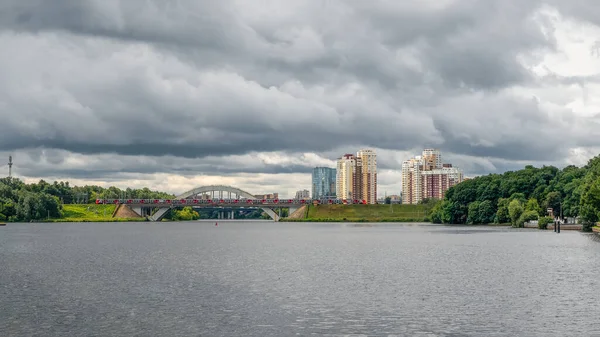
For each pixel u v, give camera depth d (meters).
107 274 94.00
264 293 73.56
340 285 80.19
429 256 122.00
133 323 57.06
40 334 53.16
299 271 97.31
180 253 137.38
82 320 58.31
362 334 52.72
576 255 117.38
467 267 99.56
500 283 80.06
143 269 101.25
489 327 54.69
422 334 52.56
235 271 97.75
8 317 59.66
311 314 60.69
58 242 181.12
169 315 60.47
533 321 56.81
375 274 92.12
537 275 87.69
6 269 101.88
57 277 90.25
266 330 54.38
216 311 62.34
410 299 68.44
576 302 65.62
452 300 67.62
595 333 52.47
